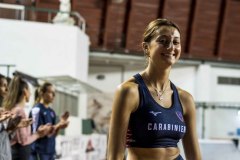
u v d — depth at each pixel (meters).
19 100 4.50
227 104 17.69
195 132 2.21
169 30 2.02
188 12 21.23
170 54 2.00
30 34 13.62
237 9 21.61
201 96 19.86
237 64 20.41
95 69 19.70
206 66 19.98
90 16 20.27
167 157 1.99
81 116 16.66
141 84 2.02
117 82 19.70
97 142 12.99
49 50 13.90
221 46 21.62
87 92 15.91
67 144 9.61
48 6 17.97
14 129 4.30
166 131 1.98
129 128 2.01
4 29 13.33
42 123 5.25
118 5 20.45
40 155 5.12
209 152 6.86
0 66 10.27
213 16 21.48
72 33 14.31
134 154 1.99
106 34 20.38
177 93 2.14
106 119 18.06
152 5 20.86
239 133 16.23
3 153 3.94
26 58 13.51
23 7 13.55
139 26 20.69
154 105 1.99
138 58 19.03
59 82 12.75
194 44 21.39
